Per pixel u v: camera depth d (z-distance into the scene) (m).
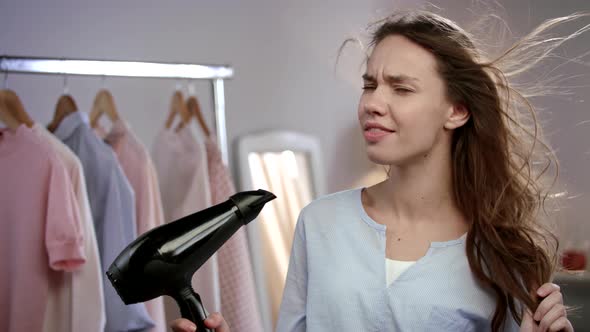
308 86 3.42
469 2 3.50
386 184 1.34
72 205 2.00
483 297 1.25
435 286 1.24
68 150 2.08
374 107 1.22
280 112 3.31
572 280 2.98
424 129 1.23
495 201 1.29
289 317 1.38
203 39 3.08
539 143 1.45
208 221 1.05
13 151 2.04
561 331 1.17
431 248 1.27
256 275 3.00
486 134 1.29
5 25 2.60
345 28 3.53
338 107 3.52
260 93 3.25
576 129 3.38
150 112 2.92
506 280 1.23
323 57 3.47
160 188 2.57
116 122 2.39
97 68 2.31
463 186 1.31
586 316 2.96
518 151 1.39
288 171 3.23
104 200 2.22
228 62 3.16
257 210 1.09
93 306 2.05
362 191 1.39
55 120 2.27
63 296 2.06
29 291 1.99
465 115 1.28
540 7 3.48
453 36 1.28
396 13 1.37
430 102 1.23
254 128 3.22
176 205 2.52
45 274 2.01
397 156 1.23
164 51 2.96
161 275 1.02
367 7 3.59
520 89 1.46
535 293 1.25
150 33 2.93
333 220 1.35
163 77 2.47
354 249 1.31
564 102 3.37
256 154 3.14
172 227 1.04
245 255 2.62
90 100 2.78
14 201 2.02
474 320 1.24
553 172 3.33
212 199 2.55
